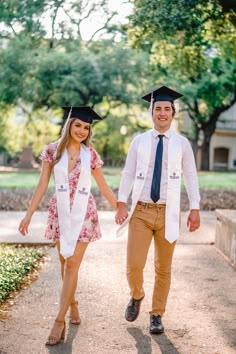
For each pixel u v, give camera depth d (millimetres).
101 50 26047
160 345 4145
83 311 4988
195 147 40094
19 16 16734
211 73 27953
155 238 4453
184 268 6926
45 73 25062
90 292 5660
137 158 4398
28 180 23516
